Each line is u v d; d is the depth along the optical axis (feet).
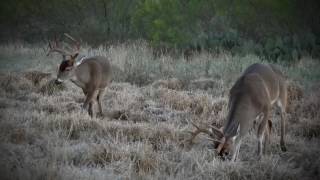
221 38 103.86
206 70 79.66
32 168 38.14
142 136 47.98
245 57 88.02
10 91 67.77
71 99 63.10
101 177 37.63
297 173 40.88
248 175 40.06
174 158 43.01
